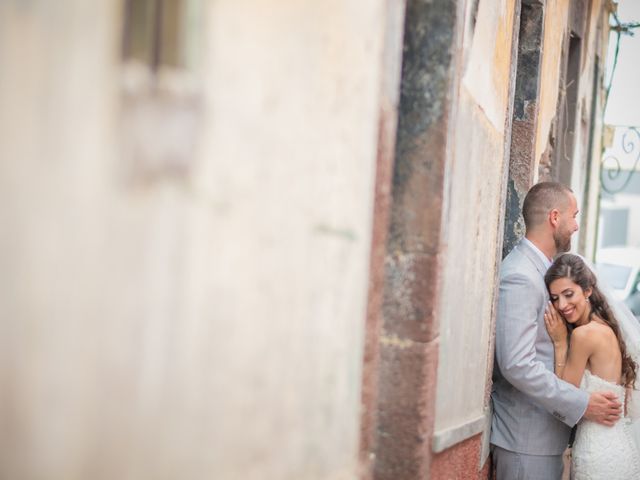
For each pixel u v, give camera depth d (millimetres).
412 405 3566
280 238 2311
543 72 6500
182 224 1927
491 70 4422
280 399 2395
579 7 8586
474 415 4504
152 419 1896
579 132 9328
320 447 2674
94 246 1721
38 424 1643
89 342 1726
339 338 2754
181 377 1971
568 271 4793
